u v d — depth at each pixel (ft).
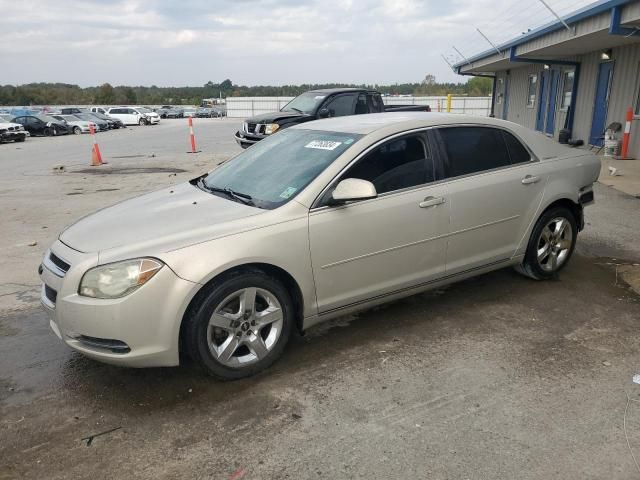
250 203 12.07
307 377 11.24
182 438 9.40
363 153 12.43
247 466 8.64
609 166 38.52
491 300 14.93
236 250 10.56
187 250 10.32
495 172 14.30
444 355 11.98
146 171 44.88
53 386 11.27
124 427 9.77
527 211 14.92
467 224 13.71
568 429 9.30
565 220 15.98
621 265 17.51
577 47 49.70
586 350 12.03
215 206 12.13
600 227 22.33
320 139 13.53
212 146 69.77
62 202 31.42
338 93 41.06
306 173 12.32
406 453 8.81
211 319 10.53
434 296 15.33
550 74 65.92
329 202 11.73
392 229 12.46
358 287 12.36
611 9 35.99
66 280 10.27
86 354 10.39
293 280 11.41
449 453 8.78
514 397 10.28
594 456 8.62
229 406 10.30
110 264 10.08
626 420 9.50
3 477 8.53
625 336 12.65
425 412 9.90
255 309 11.16
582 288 15.65
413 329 13.32
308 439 9.25
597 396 10.24
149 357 10.20
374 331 13.26
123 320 9.90
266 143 15.15
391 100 138.62
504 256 14.83
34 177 42.65
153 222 11.47
